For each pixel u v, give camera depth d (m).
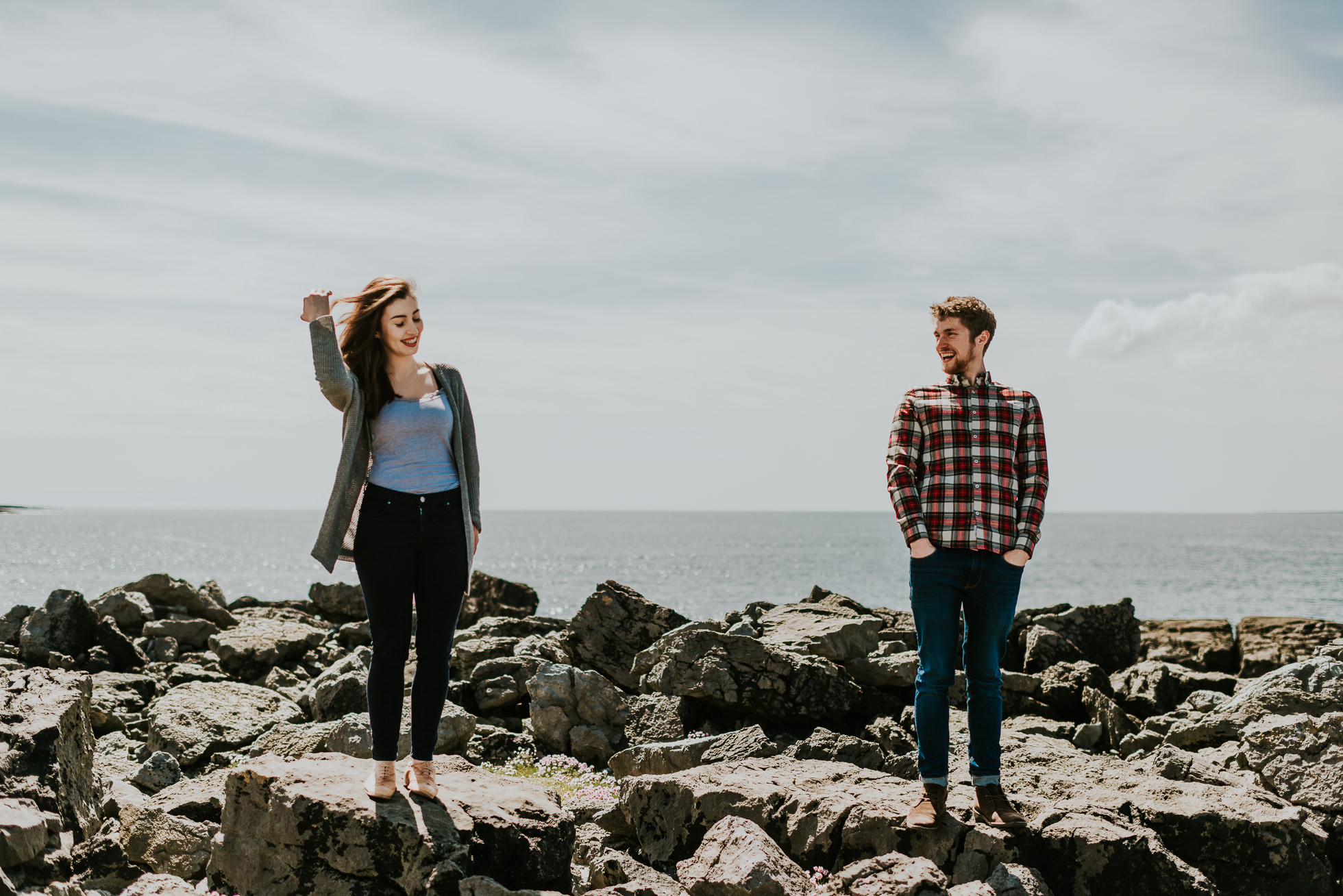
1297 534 187.38
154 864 5.04
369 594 4.41
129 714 9.27
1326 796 5.56
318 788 4.44
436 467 4.49
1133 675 10.27
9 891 4.13
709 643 8.56
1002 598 4.86
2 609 36.00
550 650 10.36
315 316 4.46
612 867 4.95
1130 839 4.81
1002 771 6.42
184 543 116.25
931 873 4.50
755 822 5.30
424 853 4.11
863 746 6.92
